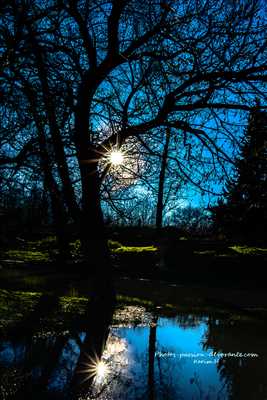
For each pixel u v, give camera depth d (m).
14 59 6.18
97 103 9.64
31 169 7.29
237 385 5.74
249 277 19.19
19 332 7.62
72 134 8.15
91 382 5.63
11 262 21.98
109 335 8.25
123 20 9.87
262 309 12.26
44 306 10.17
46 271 19.27
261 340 8.38
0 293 11.10
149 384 5.68
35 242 27.38
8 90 6.21
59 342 7.33
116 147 10.23
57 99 7.21
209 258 21.00
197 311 11.52
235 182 9.60
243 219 30.23
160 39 9.00
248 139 9.46
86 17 8.95
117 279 19.00
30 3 6.51
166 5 8.47
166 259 21.70
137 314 10.54
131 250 23.44
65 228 17.59
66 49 7.78
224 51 9.30
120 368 6.32
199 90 10.37
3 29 6.19
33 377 5.61
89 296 12.51
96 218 11.18
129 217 11.35
